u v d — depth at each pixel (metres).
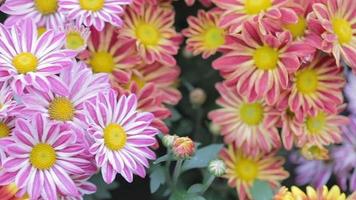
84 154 0.50
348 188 0.65
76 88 0.52
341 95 0.59
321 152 0.60
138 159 0.52
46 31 0.53
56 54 0.51
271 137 0.59
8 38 0.51
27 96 0.50
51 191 0.50
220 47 0.58
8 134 0.51
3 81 0.50
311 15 0.55
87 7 0.56
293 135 0.59
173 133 0.65
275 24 0.56
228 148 0.62
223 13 0.59
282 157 0.62
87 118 0.50
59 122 0.50
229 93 0.61
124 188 0.64
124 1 0.57
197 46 0.62
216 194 0.63
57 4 0.58
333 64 0.58
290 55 0.56
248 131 0.61
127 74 0.59
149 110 0.58
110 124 0.52
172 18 0.62
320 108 0.58
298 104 0.57
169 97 0.62
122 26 0.59
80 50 0.56
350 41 0.57
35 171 0.50
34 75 0.50
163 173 0.57
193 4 0.66
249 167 0.62
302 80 0.58
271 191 0.58
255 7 0.58
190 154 0.54
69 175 0.51
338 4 0.57
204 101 0.65
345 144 0.63
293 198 0.51
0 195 0.49
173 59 0.61
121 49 0.59
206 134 0.65
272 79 0.57
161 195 0.64
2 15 0.63
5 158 0.49
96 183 0.58
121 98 0.52
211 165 0.56
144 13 0.61
